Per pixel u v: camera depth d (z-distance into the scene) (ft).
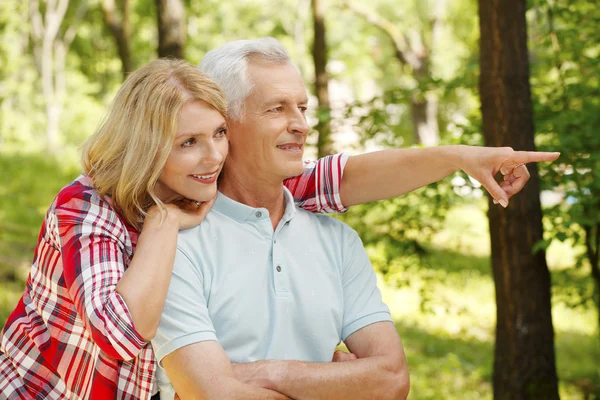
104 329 5.33
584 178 14.48
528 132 13.42
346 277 6.82
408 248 17.81
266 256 6.34
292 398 5.95
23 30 73.87
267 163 6.24
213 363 5.78
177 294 5.94
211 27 70.08
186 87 5.88
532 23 19.98
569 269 17.71
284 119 6.21
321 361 6.46
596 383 23.03
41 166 52.34
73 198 5.95
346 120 16.83
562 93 16.84
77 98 72.74
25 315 6.56
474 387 21.53
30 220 36.11
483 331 28.48
